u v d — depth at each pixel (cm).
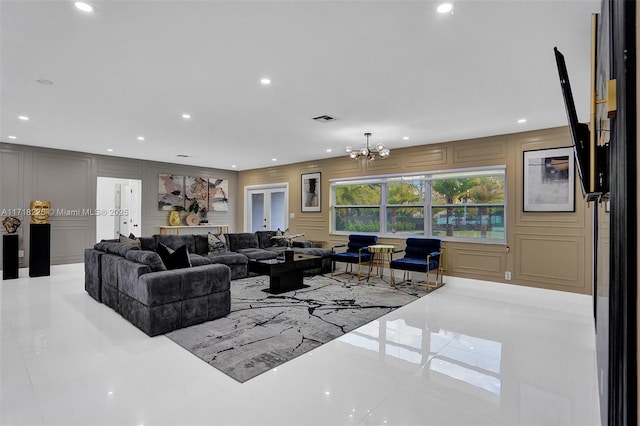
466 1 197
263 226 883
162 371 249
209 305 359
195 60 273
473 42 242
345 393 222
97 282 429
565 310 408
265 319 367
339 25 223
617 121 83
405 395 221
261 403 210
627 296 74
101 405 206
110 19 217
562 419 197
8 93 344
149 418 194
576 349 294
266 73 297
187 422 191
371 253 592
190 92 342
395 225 634
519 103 367
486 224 530
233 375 244
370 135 519
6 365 256
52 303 425
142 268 336
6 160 595
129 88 331
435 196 582
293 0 197
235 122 448
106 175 709
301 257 550
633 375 73
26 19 216
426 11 207
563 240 459
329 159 727
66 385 229
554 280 466
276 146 606
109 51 259
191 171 848
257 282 564
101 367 254
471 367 261
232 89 333
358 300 450
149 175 773
